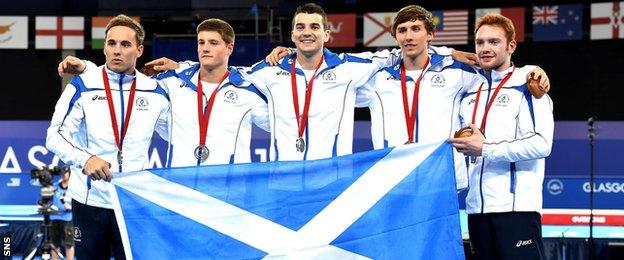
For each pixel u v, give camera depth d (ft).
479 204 15.26
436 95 16.14
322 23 16.53
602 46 42.63
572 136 37.86
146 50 45.62
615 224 31.89
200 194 14.78
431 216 14.75
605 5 40.04
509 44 15.42
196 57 41.78
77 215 16.08
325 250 14.71
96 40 42.80
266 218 14.78
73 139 15.96
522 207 15.02
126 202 14.64
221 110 16.63
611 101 42.45
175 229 14.61
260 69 17.04
